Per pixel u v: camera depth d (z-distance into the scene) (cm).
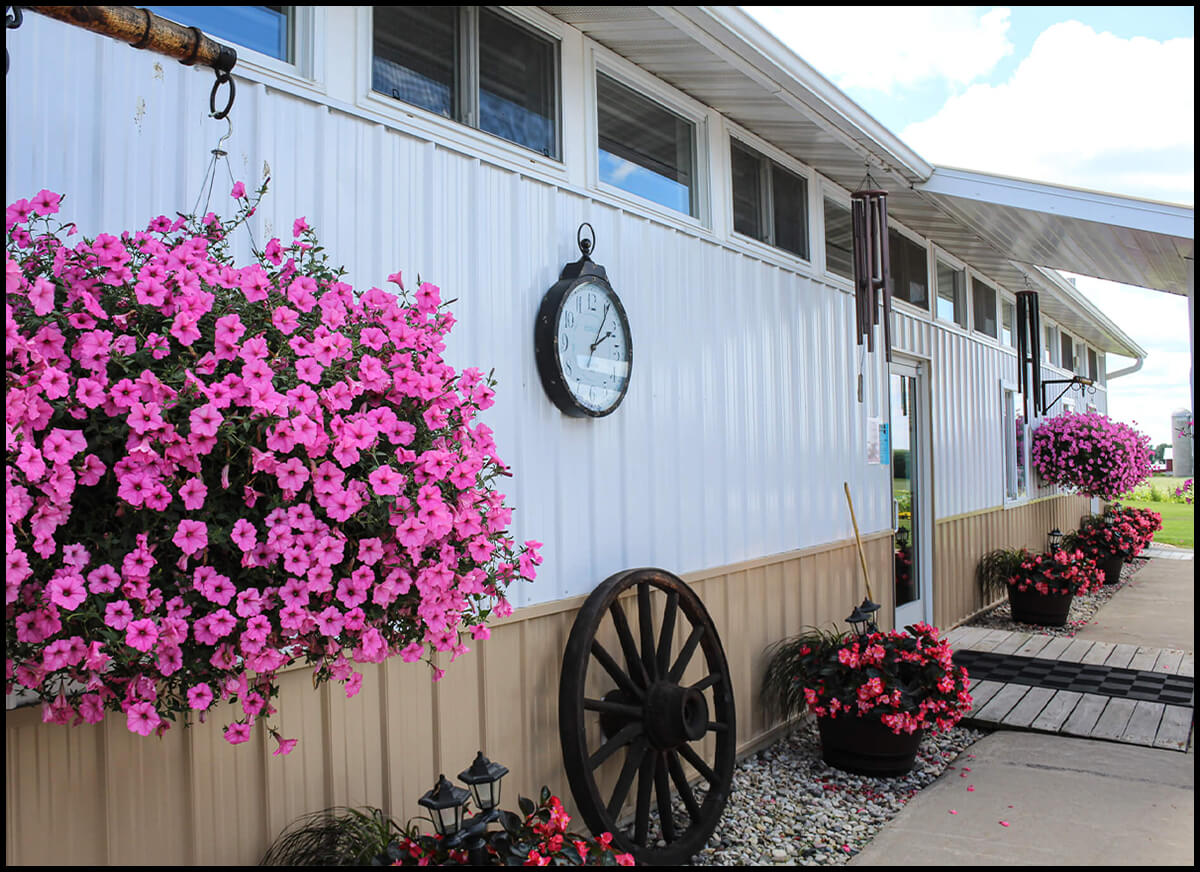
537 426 308
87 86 198
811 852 320
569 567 320
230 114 223
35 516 133
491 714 290
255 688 157
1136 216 461
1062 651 611
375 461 166
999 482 875
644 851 299
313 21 242
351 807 246
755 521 436
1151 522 1113
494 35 302
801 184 498
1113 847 311
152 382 143
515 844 226
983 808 349
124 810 200
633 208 360
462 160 285
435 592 171
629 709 311
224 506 154
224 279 163
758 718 429
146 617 142
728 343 421
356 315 185
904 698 386
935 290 698
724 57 350
